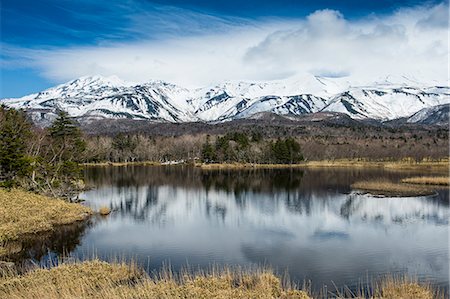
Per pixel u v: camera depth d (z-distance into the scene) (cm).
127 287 1939
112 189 7894
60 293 1816
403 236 3825
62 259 2953
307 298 1930
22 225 3866
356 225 4381
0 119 5947
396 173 11156
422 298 1998
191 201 6319
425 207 5559
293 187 8162
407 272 2700
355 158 17125
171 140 19988
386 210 5331
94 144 15400
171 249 3316
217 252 3228
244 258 3053
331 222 4556
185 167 15225
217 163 16162
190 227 4294
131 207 5653
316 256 3109
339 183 8769
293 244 3509
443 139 19675
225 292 1888
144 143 18662
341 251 3269
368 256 3111
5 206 4281
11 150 5203
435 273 2678
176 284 2038
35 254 3116
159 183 9188
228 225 4400
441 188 7544
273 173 11900
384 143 18975
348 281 2514
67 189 6088
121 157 17600
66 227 4175
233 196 6894
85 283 2009
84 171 12756
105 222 4519
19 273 2503
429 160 16038
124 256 3081
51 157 6881
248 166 15088
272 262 2948
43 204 4716
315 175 10962
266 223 4522
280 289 2075
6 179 5266
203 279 2133
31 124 7606
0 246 3253
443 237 3772
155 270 2677
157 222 4566
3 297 1711
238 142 16412
